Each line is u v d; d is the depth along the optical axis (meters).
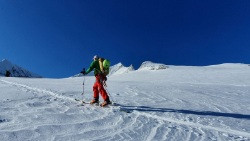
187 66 63.81
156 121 8.70
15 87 13.66
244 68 54.47
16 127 6.37
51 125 6.81
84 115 8.38
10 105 8.77
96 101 10.53
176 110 10.77
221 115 10.55
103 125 7.48
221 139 7.26
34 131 6.22
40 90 12.90
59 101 10.39
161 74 48.78
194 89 20.14
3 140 5.50
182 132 7.61
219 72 44.75
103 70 10.53
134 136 6.80
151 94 15.02
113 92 14.75
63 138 6.04
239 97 16.88
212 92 18.80
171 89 18.89
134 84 22.06
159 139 6.78
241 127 8.76
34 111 8.18
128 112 9.62
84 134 6.47
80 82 22.67
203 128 8.26
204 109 11.52
